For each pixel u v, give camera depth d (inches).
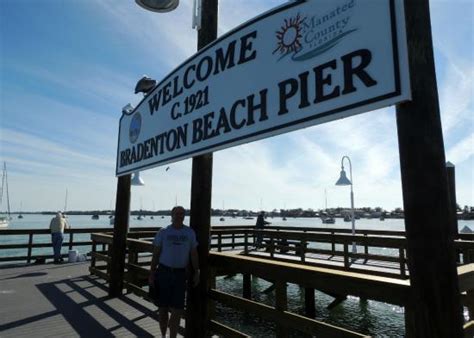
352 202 473.1
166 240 161.6
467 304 101.4
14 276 343.0
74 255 448.5
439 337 78.2
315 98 111.0
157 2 181.9
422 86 84.7
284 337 127.6
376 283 95.9
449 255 79.8
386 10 92.6
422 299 81.4
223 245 482.9
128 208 275.1
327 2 110.0
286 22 125.3
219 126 155.9
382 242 297.1
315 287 114.3
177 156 187.3
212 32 177.0
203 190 166.9
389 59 90.6
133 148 250.7
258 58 136.9
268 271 132.6
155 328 191.9
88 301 247.9
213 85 162.7
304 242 368.8
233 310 330.0
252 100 137.9
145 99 235.8
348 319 304.7
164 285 158.6
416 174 83.7
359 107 97.0
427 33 86.1
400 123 87.7
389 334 270.1
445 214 81.0
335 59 105.6
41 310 225.8
